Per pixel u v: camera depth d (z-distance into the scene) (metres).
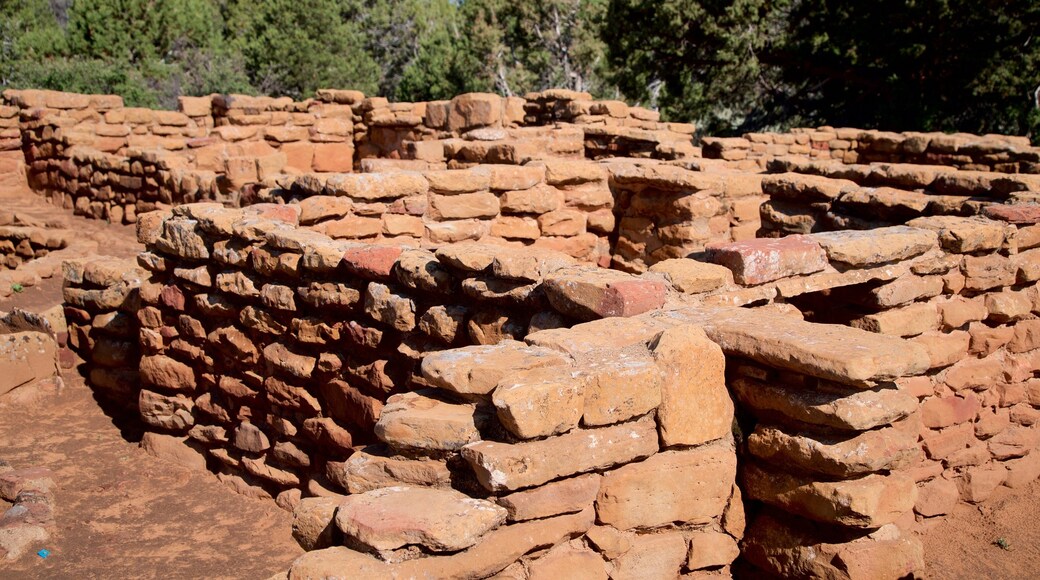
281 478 6.30
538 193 8.56
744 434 3.77
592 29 41.62
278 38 39.72
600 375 3.32
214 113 19.80
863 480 3.49
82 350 8.55
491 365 3.43
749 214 8.75
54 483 6.31
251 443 6.48
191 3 40.22
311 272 6.01
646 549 3.56
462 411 3.43
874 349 3.42
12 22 34.88
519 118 15.94
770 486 3.65
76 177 16.91
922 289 5.62
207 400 6.84
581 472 3.31
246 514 6.12
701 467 3.61
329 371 5.98
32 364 8.02
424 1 58.69
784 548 3.65
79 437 7.35
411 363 5.44
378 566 2.85
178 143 17.86
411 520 2.92
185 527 5.86
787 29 29.08
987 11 24.81
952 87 27.14
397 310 5.42
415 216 7.94
